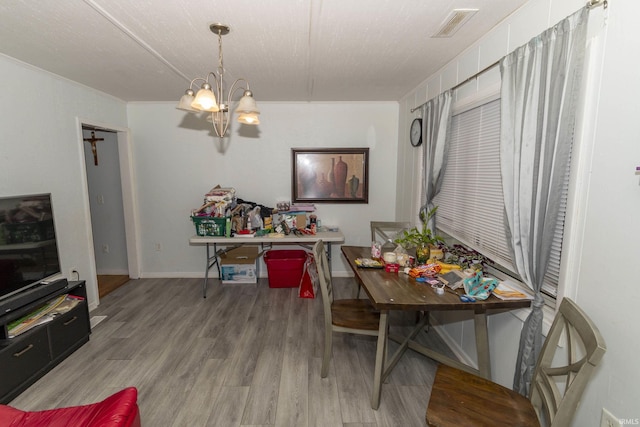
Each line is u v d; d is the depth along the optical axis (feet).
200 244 13.96
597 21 4.23
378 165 13.76
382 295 5.91
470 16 6.12
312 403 6.54
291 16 6.03
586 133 4.42
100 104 11.49
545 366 4.42
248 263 13.19
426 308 5.54
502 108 5.85
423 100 10.48
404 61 8.53
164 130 13.30
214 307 11.14
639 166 3.63
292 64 8.70
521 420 4.23
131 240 13.70
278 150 13.58
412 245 8.51
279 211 13.28
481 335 6.30
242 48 7.56
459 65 8.05
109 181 13.78
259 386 7.06
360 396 6.75
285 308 11.06
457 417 4.25
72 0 5.40
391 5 5.67
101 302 11.51
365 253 8.87
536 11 5.39
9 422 4.34
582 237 4.54
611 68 4.04
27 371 6.96
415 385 7.12
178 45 7.35
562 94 4.62
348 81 10.35
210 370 7.61
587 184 4.44
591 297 4.40
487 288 5.81
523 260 5.47
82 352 8.36
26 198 7.48
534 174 5.13
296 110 13.38
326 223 14.03
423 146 10.10
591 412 4.42
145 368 7.68
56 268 8.29
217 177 13.66
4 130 7.80
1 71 7.71
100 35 6.77
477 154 7.66
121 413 3.64
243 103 6.13
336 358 8.11
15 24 6.24
